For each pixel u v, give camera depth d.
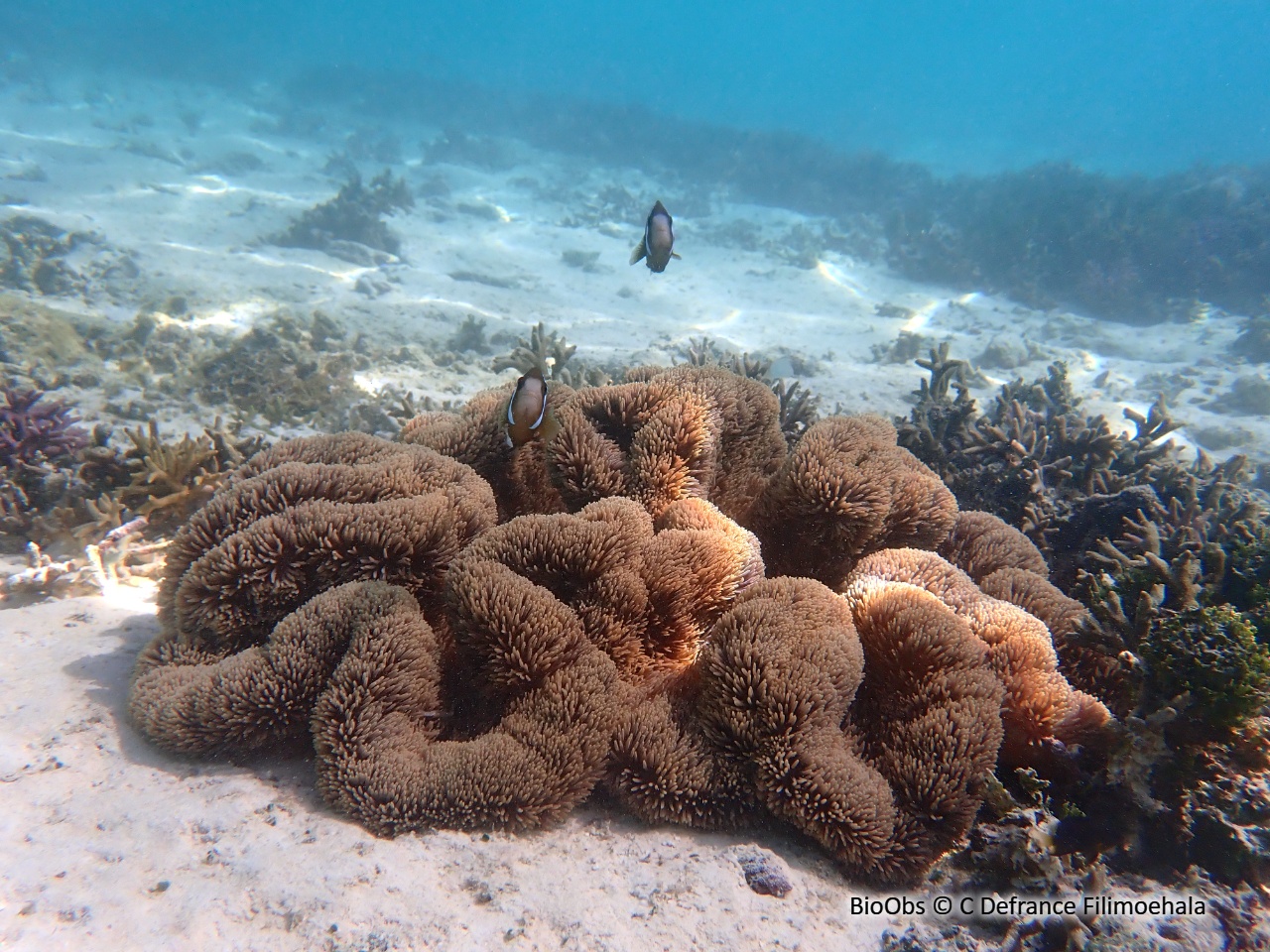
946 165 6.94
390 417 1.19
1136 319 2.79
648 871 0.39
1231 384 2.02
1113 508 0.74
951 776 0.40
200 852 0.37
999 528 0.61
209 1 9.54
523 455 0.59
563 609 0.43
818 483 0.51
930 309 2.86
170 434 1.00
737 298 2.82
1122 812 0.41
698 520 0.50
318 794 0.41
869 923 0.38
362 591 0.45
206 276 2.01
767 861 0.40
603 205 4.03
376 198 3.08
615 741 0.42
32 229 2.05
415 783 0.40
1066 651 0.52
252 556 0.45
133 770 0.41
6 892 0.34
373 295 2.18
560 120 5.64
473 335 1.83
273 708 0.42
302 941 0.34
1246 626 0.42
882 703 0.45
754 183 4.67
